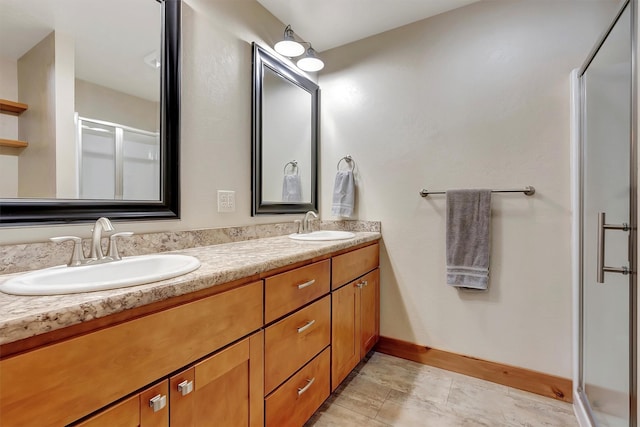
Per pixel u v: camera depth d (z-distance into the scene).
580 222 1.53
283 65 2.03
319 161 2.40
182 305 0.81
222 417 0.93
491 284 1.81
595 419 1.31
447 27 1.94
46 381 0.57
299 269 1.29
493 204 1.80
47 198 1.00
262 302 1.09
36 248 0.95
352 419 1.47
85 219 1.07
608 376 1.20
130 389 0.70
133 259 1.07
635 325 0.96
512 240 1.76
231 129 1.67
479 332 1.85
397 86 2.11
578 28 1.60
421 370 1.93
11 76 0.94
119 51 1.19
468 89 1.88
